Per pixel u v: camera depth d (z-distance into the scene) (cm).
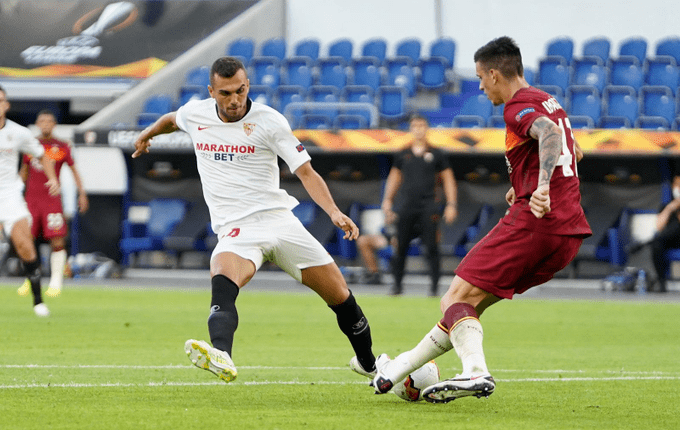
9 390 2008
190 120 2038
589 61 7269
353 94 7306
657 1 7775
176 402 1886
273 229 1988
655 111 6888
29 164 4616
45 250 6719
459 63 8056
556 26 7931
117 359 2622
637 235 5991
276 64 7681
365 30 8212
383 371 1886
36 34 8225
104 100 7981
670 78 7088
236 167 2000
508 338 3378
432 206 5016
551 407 1881
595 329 3697
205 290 5481
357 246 6444
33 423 1614
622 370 2511
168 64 7812
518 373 2441
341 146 6144
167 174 6600
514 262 1803
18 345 2919
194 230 6397
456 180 6228
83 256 6712
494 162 6106
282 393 2036
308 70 7600
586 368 2558
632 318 4128
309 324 3747
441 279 6619
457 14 8106
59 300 4722
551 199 1809
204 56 7869
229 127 1986
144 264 6875
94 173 6625
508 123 1803
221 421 1652
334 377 2309
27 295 5022
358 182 6375
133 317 3919
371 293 5441
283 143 1977
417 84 7581
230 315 1852
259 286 6034
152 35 8144
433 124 7319
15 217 3803
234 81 1898
